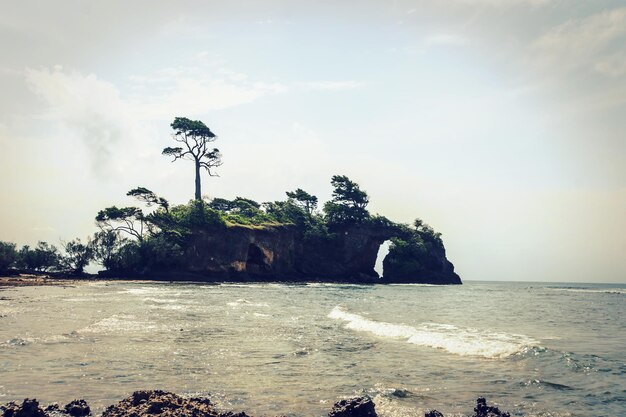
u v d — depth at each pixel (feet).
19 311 93.40
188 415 28.55
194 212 344.08
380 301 160.66
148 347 55.98
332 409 32.55
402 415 32.73
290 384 40.68
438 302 161.79
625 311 133.28
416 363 50.11
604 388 40.52
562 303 172.24
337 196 451.53
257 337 66.80
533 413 33.88
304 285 317.01
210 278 330.34
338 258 430.61
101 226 315.37
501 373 45.57
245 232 359.87
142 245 310.45
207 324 79.77
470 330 78.64
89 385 38.47
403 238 442.09
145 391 32.89
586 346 63.93
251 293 190.29
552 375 44.86
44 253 308.40
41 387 37.52
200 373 43.98
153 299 135.13
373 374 44.83
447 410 34.01
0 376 40.75
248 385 40.04
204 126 369.71
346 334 71.92
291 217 435.94
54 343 56.75
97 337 62.08
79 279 281.95
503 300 188.03
